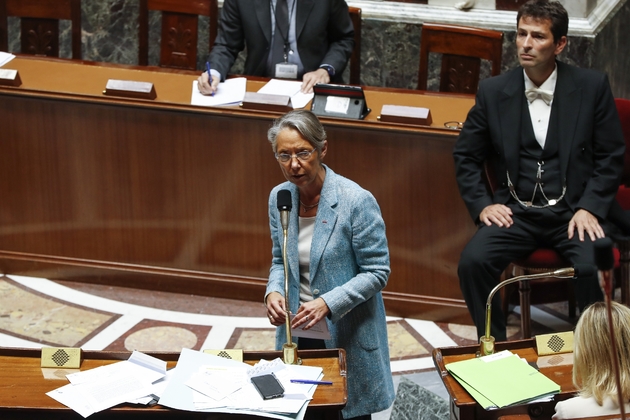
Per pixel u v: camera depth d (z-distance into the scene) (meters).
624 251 7.97
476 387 4.79
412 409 6.82
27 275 9.74
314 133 5.26
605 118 7.57
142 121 9.02
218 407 4.66
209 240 9.28
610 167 7.57
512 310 9.09
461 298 8.81
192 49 11.12
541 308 9.20
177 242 9.37
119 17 13.23
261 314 9.09
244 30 10.47
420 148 8.43
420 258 8.78
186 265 9.42
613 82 11.41
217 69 9.85
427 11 12.27
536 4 7.38
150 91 8.92
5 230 9.66
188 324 8.84
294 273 5.55
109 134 9.13
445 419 6.63
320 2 10.43
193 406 4.66
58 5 11.18
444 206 8.56
